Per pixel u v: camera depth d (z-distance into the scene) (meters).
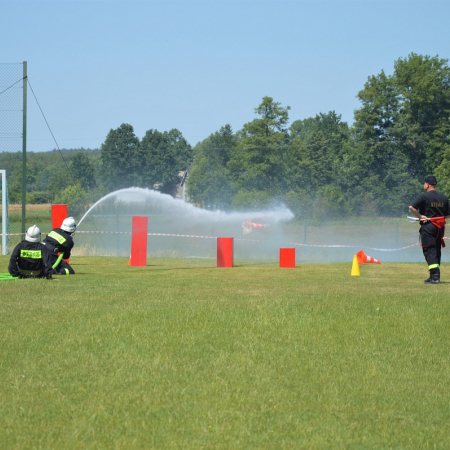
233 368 8.33
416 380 8.05
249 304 11.88
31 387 7.59
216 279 15.65
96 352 8.89
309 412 7.03
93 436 6.33
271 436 6.41
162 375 8.03
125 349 9.02
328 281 15.30
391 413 7.06
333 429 6.60
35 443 6.16
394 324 10.42
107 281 15.09
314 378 8.05
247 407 7.10
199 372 8.16
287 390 7.64
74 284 14.51
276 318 10.67
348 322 10.50
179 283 14.81
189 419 6.76
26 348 9.01
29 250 15.55
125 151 115.62
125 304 11.88
